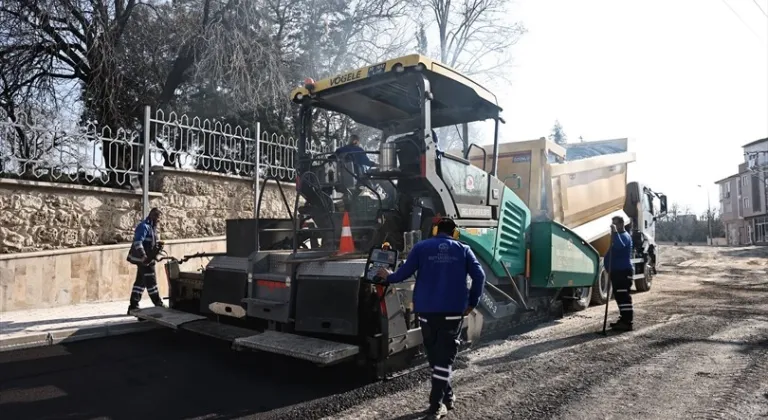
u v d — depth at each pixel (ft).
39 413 14.67
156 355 20.93
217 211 36.52
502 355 21.02
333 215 21.63
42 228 28.84
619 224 25.91
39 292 28.37
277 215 39.83
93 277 30.50
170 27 45.32
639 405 15.08
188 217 34.91
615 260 25.63
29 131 28.07
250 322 20.99
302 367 19.22
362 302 16.92
